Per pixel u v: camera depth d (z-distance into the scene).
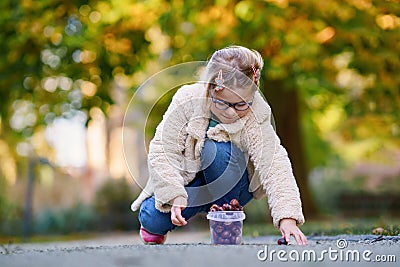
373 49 10.91
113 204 15.52
